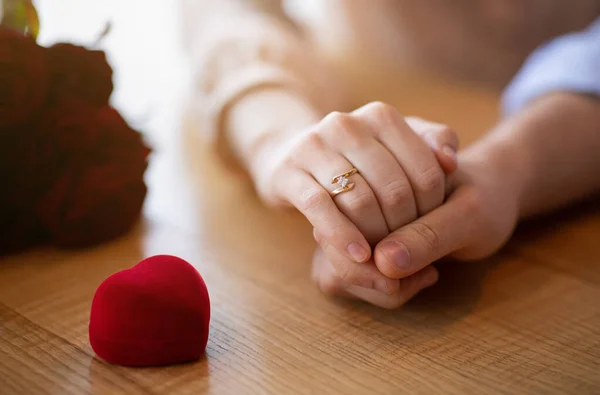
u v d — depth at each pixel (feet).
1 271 1.66
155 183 2.10
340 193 1.43
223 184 2.11
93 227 1.74
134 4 2.62
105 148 1.72
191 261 1.71
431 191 1.46
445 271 1.67
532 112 1.90
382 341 1.44
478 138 2.23
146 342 1.34
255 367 1.36
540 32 2.81
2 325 1.47
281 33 2.20
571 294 1.59
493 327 1.49
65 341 1.42
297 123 1.84
